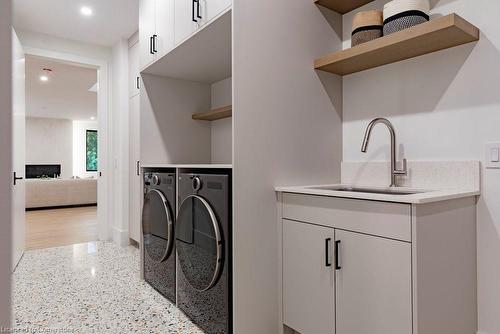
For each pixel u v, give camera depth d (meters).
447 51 1.61
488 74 1.48
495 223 1.45
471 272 1.46
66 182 7.48
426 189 1.64
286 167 1.79
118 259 3.21
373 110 1.93
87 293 2.35
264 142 1.71
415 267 1.16
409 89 1.76
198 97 2.92
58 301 2.21
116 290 2.41
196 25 1.94
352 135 2.04
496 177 1.45
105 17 3.21
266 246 1.70
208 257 1.77
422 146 1.71
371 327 1.29
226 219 1.66
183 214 2.04
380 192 1.77
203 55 2.28
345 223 1.39
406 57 1.74
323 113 1.97
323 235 1.49
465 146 1.55
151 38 2.46
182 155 2.83
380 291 1.26
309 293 1.55
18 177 3.06
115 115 4.00
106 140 4.04
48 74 5.29
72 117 10.34
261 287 1.68
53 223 5.37
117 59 3.89
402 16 1.54
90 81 5.75
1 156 0.61
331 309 1.45
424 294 1.18
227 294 1.65
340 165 2.06
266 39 1.72
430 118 1.68
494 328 1.45
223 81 2.84
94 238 4.20
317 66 1.89
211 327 1.77
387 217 1.24
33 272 2.81
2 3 0.62
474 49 1.52
